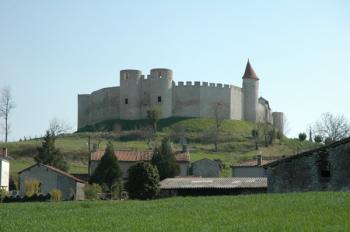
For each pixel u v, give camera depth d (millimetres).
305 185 70125
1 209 61531
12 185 129375
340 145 68750
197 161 144875
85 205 64062
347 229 37469
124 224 44281
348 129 164250
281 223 40594
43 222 47969
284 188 71250
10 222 48625
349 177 67875
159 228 41344
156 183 93812
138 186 94000
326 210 45594
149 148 171875
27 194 104438
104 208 57969
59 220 49000
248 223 41562
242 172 129375
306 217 42750
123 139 198625
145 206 57469
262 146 194750
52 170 116812
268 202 53094
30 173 117312
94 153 145250
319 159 69750
